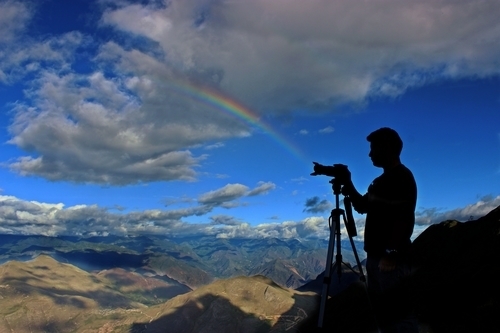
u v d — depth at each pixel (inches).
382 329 83.4
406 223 80.1
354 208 95.2
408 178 83.0
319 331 84.5
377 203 85.4
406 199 81.1
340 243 94.9
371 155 89.6
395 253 79.4
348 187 95.1
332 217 96.2
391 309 81.4
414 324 82.1
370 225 87.1
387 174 85.9
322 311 86.1
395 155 86.4
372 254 85.8
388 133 86.6
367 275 89.0
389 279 80.7
